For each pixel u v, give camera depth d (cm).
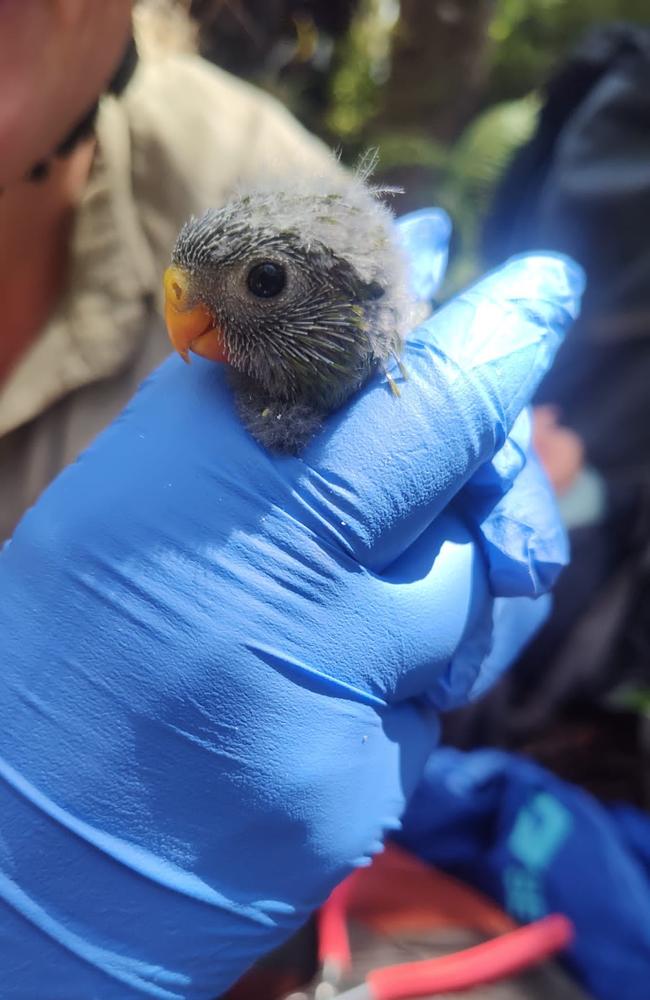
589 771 46
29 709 22
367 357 22
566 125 52
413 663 24
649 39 49
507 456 25
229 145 32
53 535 23
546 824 33
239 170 31
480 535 25
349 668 23
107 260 30
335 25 83
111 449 24
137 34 33
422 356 23
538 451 43
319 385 22
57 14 26
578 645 45
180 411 23
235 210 22
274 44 68
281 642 23
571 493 44
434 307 32
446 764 36
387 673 24
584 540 43
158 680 22
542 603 29
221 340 22
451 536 25
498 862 33
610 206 45
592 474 45
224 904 23
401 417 23
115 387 30
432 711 26
